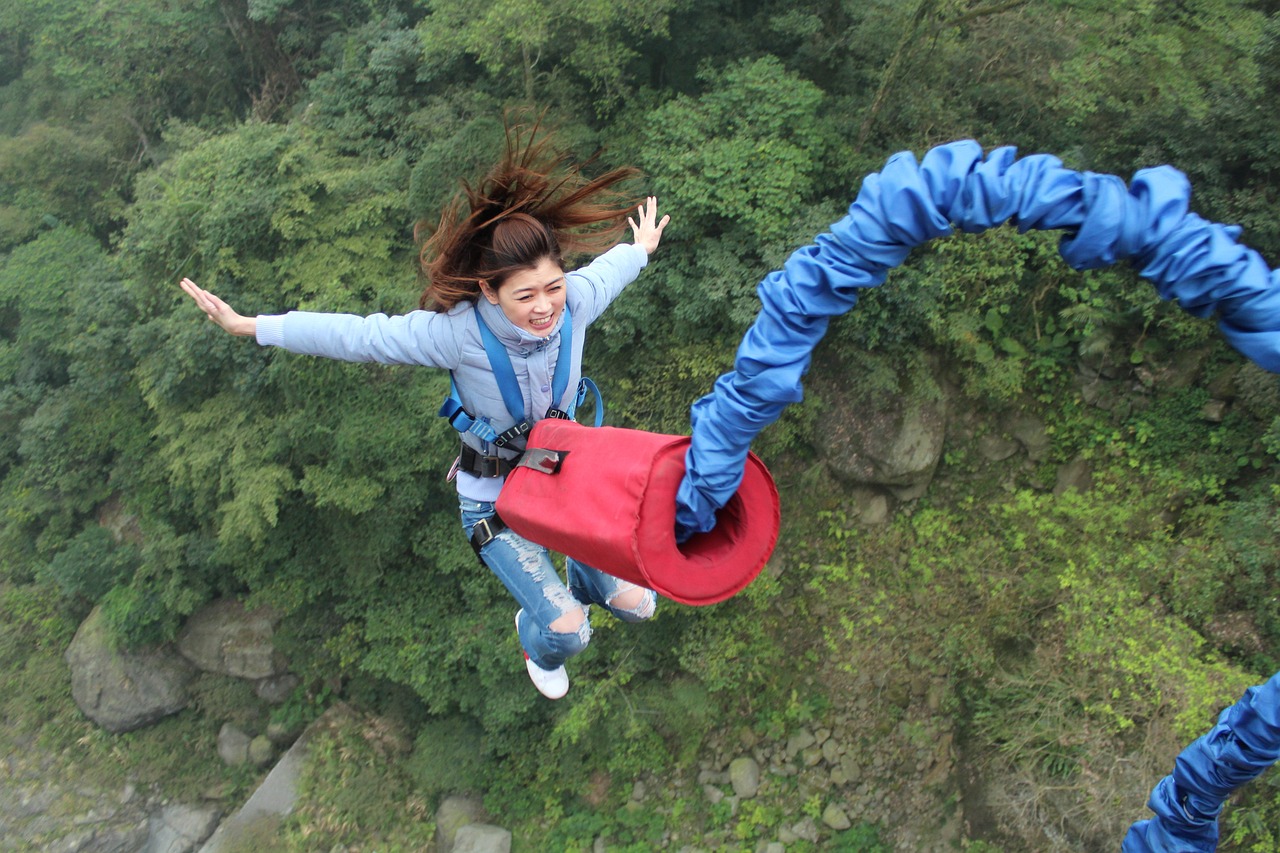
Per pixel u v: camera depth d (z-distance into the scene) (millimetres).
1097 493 17016
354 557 19688
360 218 18766
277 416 18578
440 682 19531
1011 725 16156
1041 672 15781
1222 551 15891
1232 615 15703
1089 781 14828
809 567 19109
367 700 21516
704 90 19672
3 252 25953
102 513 23969
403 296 17969
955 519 18562
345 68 21938
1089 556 16531
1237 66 15516
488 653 18484
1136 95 16609
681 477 2266
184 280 2891
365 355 2961
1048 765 15531
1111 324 17641
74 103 26984
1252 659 15281
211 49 26031
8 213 25625
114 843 21422
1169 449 17344
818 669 18891
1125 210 1972
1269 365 1963
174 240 18891
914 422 18094
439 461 18141
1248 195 16078
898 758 17891
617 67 18234
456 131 19453
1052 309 18109
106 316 20969
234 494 19406
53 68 26062
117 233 24844
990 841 16094
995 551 17734
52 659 23609
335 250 18656
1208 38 15586
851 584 18750
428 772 19875
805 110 16453
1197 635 14984
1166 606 16094
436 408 17719
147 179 21188
